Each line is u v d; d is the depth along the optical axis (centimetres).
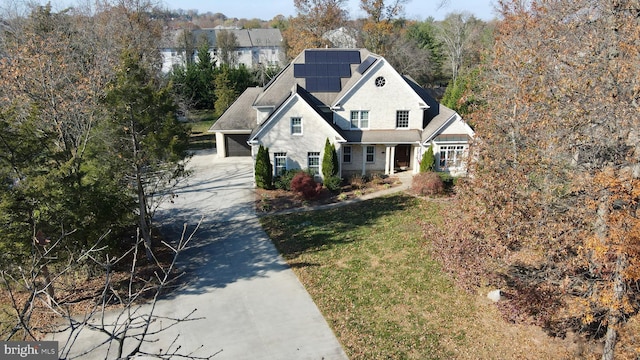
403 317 1633
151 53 4334
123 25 4138
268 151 3067
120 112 1830
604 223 1109
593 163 1215
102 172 1827
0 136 1418
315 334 1545
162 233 2422
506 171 1412
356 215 2652
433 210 2683
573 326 1471
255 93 3934
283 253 2177
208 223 2564
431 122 3359
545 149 1371
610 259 1156
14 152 1456
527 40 1988
